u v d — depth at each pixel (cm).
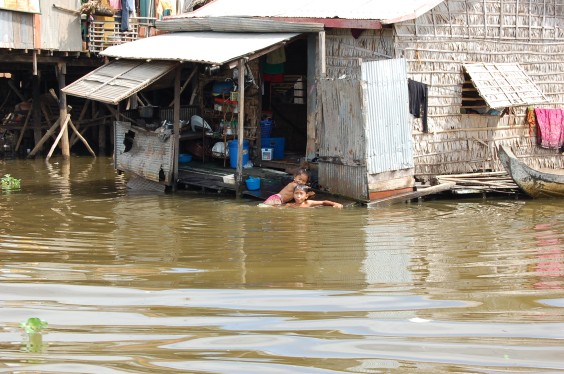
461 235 1344
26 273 1079
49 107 2714
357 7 1814
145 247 1247
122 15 2566
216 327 855
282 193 1675
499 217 1517
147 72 1853
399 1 1773
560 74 1930
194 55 1784
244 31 1950
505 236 1339
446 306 931
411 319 884
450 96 1783
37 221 1472
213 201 1709
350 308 923
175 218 1503
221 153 1975
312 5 1934
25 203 1686
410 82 1689
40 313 903
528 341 815
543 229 1398
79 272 1087
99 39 2581
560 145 1923
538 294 982
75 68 2802
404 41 1706
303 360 762
